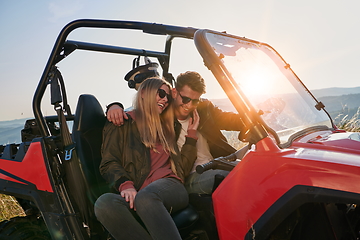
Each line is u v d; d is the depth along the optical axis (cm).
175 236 159
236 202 150
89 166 208
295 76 228
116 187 185
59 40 196
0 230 212
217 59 167
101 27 205
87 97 220
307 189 133
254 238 142
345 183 127
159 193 172
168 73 294
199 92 202
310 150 153
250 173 149
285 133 181
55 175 193
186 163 201
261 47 224
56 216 190
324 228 146
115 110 202
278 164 142
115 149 198
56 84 195
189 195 198
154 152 200
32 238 215
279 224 152
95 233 201
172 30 211
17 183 206
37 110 197
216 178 182
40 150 198
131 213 173
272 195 141
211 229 180
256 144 153
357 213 156
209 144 237
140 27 211
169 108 207
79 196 193
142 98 204
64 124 195
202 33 177
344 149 151
